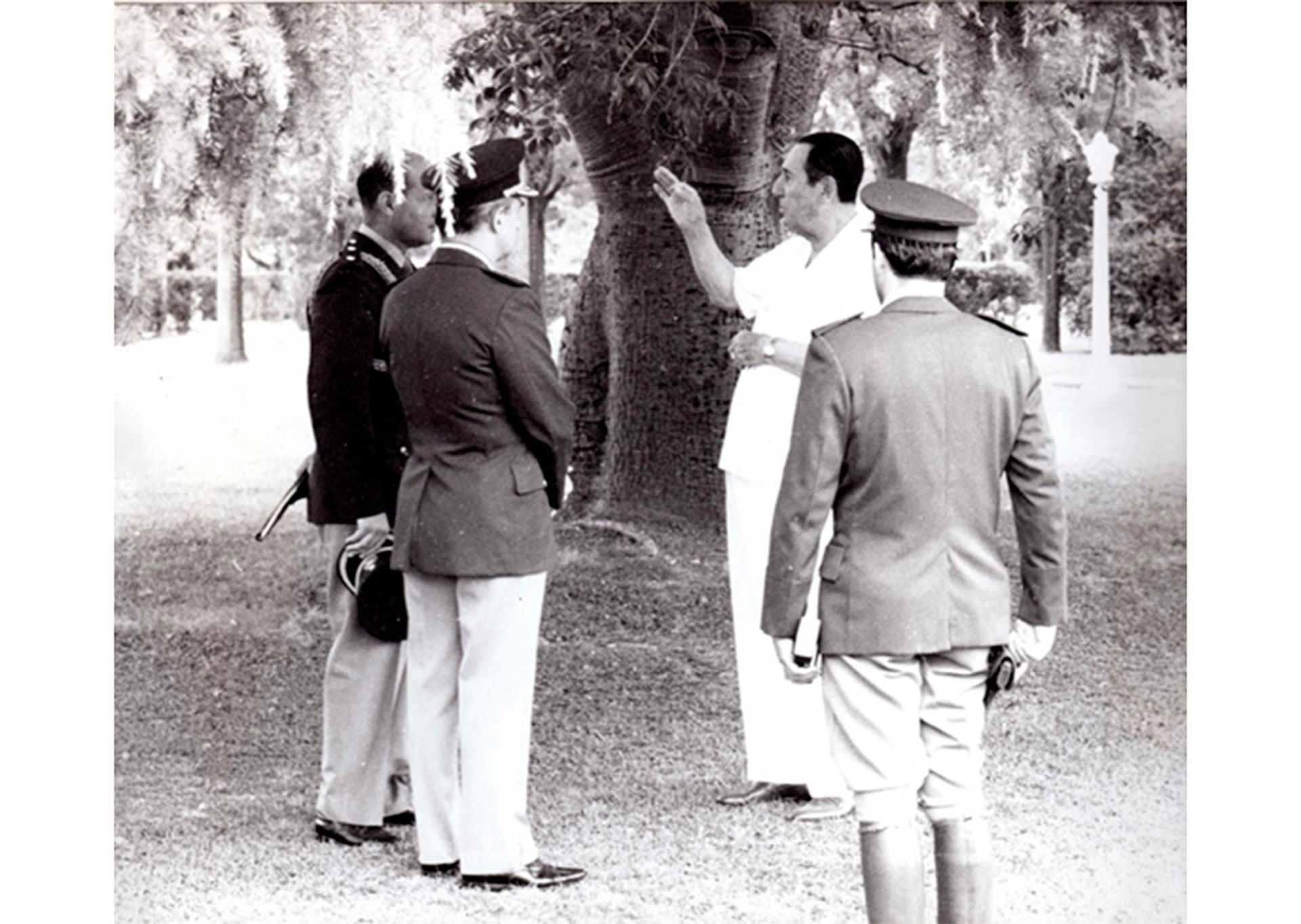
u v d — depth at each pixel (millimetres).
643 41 7801
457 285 5168
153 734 6922
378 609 5500
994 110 5816
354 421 5527
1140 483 10164
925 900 4773
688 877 5336
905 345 4363
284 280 10594
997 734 6883
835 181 5957
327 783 5703
